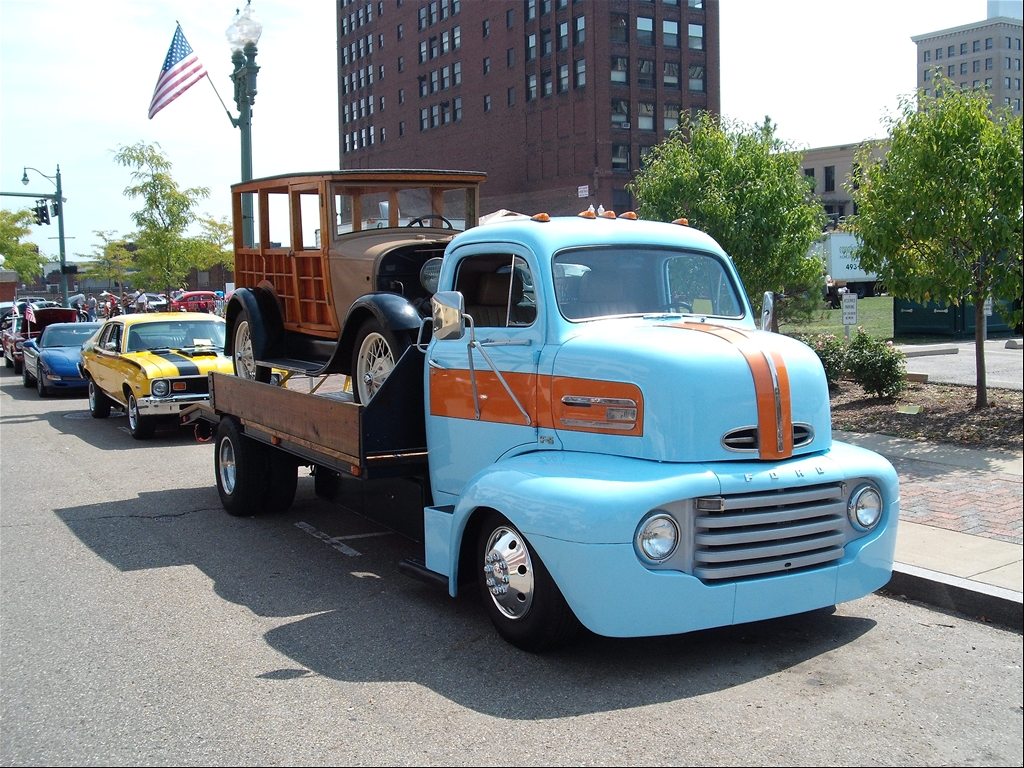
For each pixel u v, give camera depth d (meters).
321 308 8.06
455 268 6.04
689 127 17.45
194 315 15.38
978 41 126.19
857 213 11.97
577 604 4.54
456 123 66.31
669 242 5.87
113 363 14.46
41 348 20.09
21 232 66.75
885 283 11.56
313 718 4.38
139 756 4.05
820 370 5.19
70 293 87.06
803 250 15.77
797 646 5.18
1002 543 6.54
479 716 4.36
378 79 75.69
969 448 9.60
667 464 4.68
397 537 7.98
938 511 7.41
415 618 5.80
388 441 6.04
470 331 5.50
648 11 54.72
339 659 5.13
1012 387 13.21
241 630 5.66
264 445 8.55
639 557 4.47
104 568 7.09
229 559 7.31
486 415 5.58
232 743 4.15
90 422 15.83
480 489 5.11
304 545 7.73
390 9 73.06
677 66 55.88
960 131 10.47
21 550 7.65
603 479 4.62
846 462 5.04
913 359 17.81
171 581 6.72
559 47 56.06
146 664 5.13
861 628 5.45
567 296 5.36
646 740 4.07
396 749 4.04
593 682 4.72
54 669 5.09
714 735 4.11
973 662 4.91
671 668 4.88
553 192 57.34
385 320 6.36
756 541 4.70
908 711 4.33
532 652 5.09
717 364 4.79
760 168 15.44
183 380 13.40
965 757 3.88
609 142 54.31
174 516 8.87
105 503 9.49
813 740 4.04
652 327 5.34
